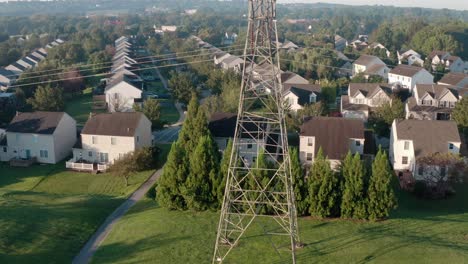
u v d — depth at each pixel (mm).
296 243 33344
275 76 29797
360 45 176500
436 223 38156
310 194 38344
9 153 60469
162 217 39250
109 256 33219
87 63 133375
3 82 107688
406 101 82875
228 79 93562
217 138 57875
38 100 81750
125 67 112562
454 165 47938
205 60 131875
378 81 106688
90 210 41656
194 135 51781
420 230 36375
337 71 124625
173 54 155625
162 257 32438
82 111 88312
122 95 88312
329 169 38438
